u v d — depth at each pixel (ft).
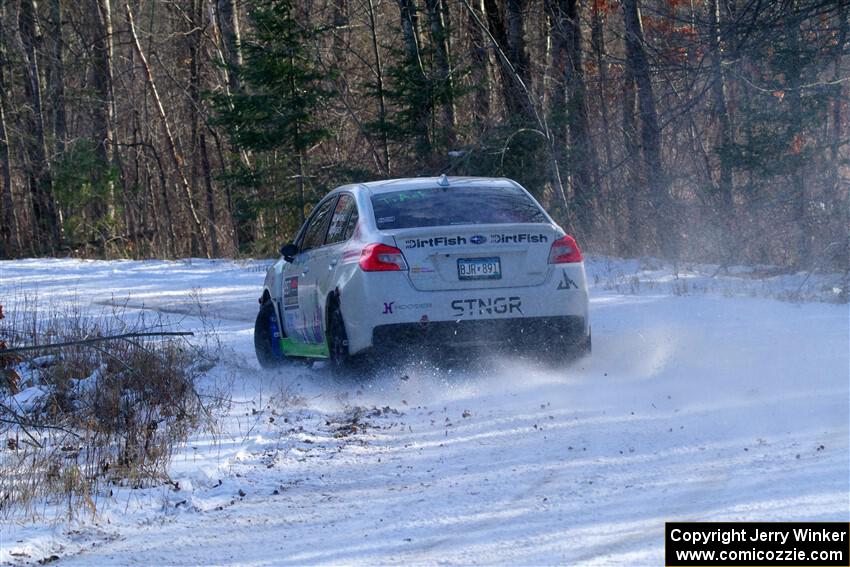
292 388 95.66
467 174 271.69
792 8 195.31
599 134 267.80
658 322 125.18
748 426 69.82
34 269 271.28
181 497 61.21
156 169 516.32
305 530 53.93
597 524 51.31
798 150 223.71
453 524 53.01
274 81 320.50
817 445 63.72
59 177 409.49
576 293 90.53
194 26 449.48
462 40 327.88
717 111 232.94
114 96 472.03
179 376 91.76
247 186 335.47
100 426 78.23
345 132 380.58
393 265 87.56
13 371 97.25
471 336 88.12
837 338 103.40
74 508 58.75
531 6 324.60
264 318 114.62
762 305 135.54
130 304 179.63
